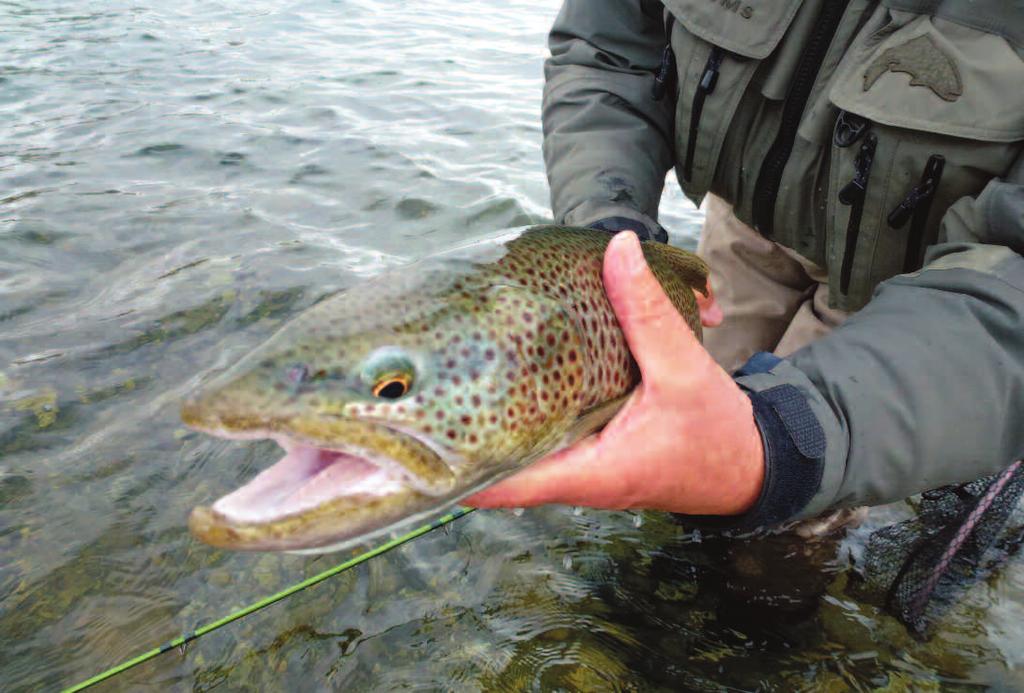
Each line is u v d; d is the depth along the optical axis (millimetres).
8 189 1452
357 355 472
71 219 1349
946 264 594
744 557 784
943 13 665
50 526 771
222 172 1592
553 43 925
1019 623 722
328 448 467
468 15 3246
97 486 816
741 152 815
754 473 528
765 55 745
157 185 1515
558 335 527
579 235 599
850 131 708
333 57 2500
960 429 541
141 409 914
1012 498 758
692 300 716
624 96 849
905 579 749
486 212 1450
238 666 664
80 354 997
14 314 1078
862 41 701
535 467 515
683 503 536
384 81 2270
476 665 672
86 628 687
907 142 683
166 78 2180
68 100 1959
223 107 1972
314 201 1480
